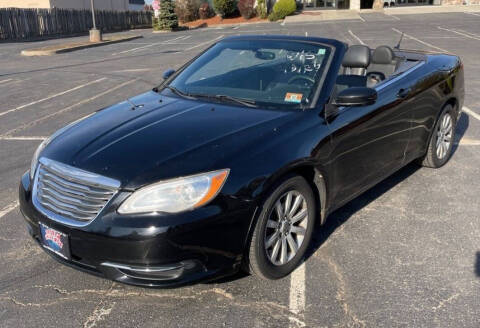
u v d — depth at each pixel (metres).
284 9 35.75
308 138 3.05
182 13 40.28
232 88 3.62
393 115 3.93
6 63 15.94
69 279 3.13
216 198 2.57
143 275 2.55
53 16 31.45
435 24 26.00
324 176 3.20
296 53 3.76
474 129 6.51
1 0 35.44
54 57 17.72
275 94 3.45
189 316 2.74
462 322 2.67
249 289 3.00
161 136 2.92
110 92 9.91
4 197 4.53
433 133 4.81
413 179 4.84
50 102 9.04
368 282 3.07
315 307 2.82
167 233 2.46
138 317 2.73
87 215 2.60
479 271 3.20
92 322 2.69
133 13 42.28
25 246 3.58
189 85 3.83
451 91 4.89
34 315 2.76
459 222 3.90
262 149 2.82
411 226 3.84
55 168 2.80
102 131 3.09
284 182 2.88
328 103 3.35
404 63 4.77
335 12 37.31
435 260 3.33
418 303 2.85
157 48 20.64
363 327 2.64
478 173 4.99
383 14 34.75
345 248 3.50
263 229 2.80
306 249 3.33
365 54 4.24
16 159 5.68
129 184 2.54
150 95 3.87
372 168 3.84
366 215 4.04
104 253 2.55
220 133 2.92
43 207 2.81
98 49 21.00
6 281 3.11
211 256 2.60
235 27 33.47
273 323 2.68
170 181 2.53
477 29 22.41
